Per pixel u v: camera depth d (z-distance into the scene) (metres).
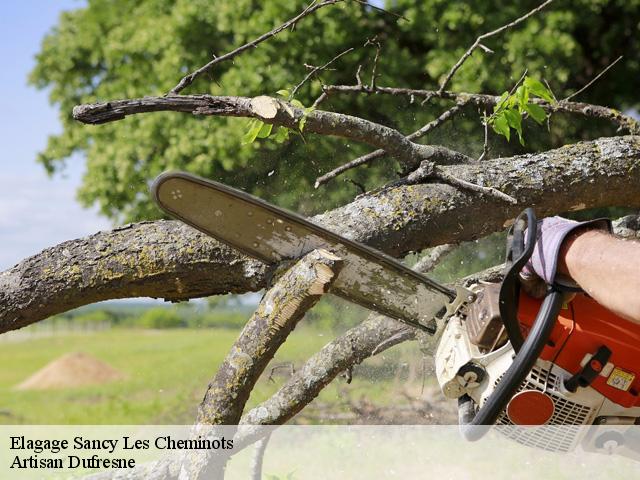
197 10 9.34
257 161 8.02
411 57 9.19
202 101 2.60
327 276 2.05
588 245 1.62
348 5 8.79
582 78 9.86
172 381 10.00
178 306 8.19
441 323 2.00
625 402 1.78
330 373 2.91
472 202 2.67
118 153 9.77
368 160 3.30
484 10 8.62
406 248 2.67
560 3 8.73
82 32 11.60
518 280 1.79
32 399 10.14
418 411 5.37
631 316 1.50
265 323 2.25
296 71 8.73
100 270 2.63
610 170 2.77
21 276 2.65
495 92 8.54
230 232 2.11
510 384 1.69
